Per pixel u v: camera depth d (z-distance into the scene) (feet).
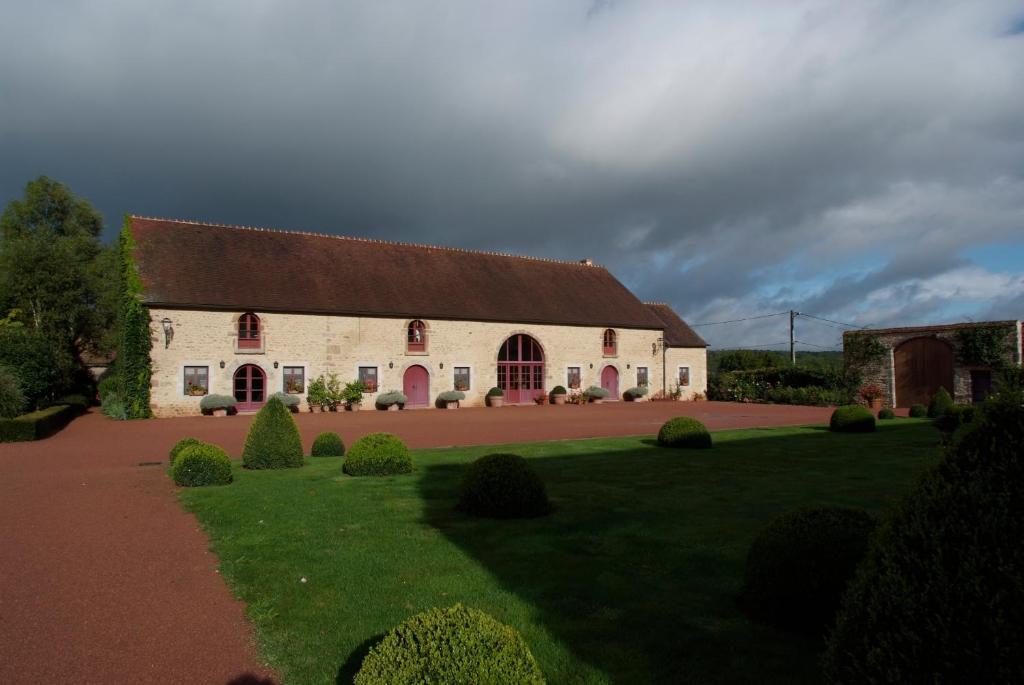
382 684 8.69
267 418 34.22
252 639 13.51
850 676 7.73
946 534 7.38
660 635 13.01
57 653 12.95
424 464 34.71
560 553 18.29
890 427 57.06
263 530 21.12
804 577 12.96
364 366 83.56
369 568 17.24
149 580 17.02
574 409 88.69
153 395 70.64
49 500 26.25
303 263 86.07
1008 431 7.47
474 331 92.94
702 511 23.12
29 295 97.09
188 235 80.94
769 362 145.48
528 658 9.17
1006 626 6.67
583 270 120.26
